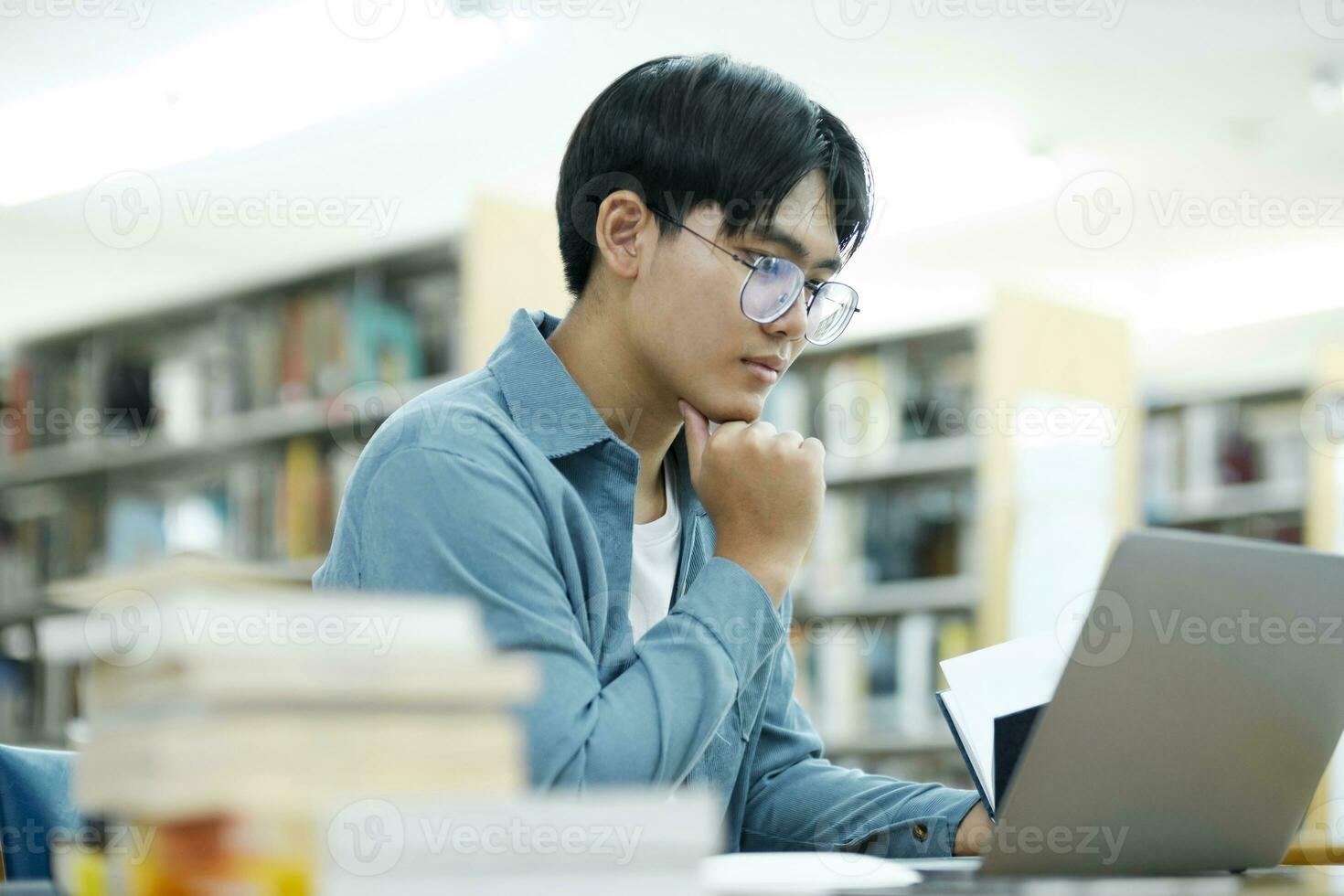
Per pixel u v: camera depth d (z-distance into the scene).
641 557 1.36
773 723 1.46
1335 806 3.47
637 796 0.59
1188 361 7.04
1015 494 4.23
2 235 5.49
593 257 1.33
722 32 4.32
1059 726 0.89
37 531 4.40
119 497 4.34
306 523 3.82
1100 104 4.86
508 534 1.08
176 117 4.70
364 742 0.58
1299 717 1.01
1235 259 6.05
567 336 1.35
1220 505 5.05
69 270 5.62
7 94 4.52
